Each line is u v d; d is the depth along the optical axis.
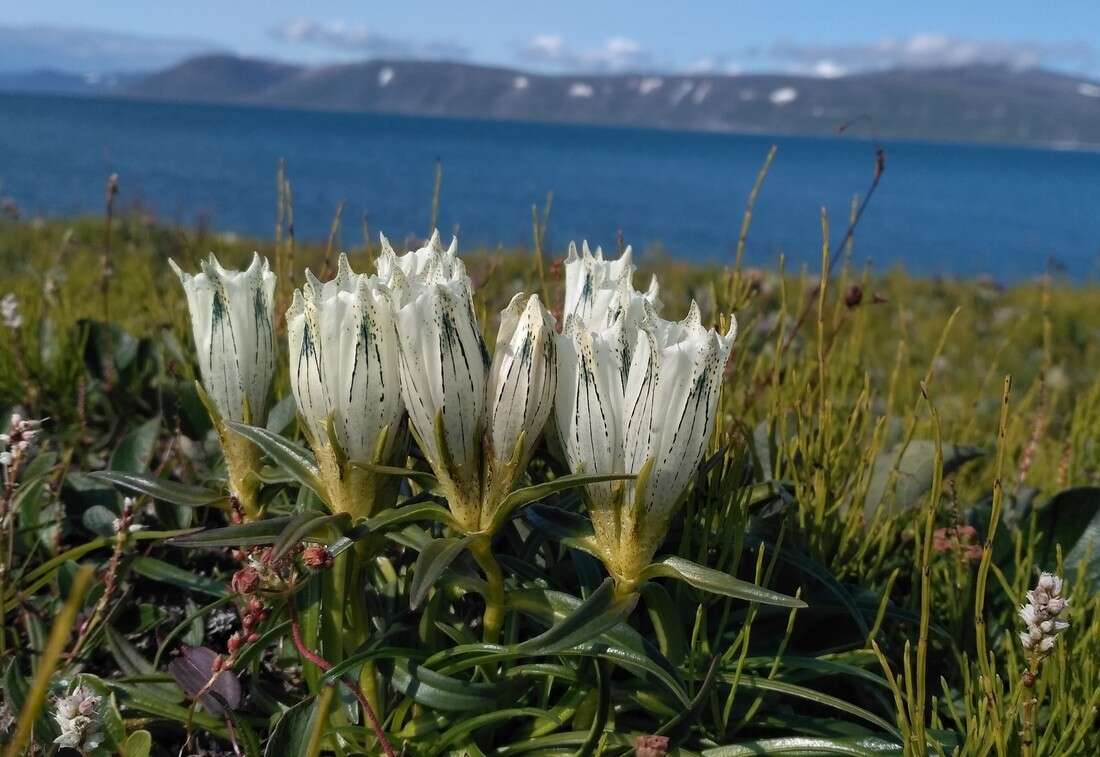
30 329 0.39
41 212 2.26
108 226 0.42
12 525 0.25
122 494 0.29
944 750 0.21
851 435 0.31
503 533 0.24
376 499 0.19
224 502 0.21
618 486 0.18
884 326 0.92
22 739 0.13
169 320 0.42
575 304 0.22
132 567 0.25
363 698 0.18
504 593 0.20
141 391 0.37
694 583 0.18
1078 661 0.23
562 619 0.20
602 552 0.19
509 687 0.21
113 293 0.56
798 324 0.34
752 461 0.30
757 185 0.31
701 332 0.19
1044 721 0.23
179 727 0.23
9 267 1.01
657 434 0.18
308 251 1.26
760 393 0.35
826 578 0.24
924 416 0.49
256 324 0.21
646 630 0.24
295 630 0.19
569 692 0.21
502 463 0.19
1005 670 0.25
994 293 1.13
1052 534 0.28
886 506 0.30
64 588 0.26
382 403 0.19
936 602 0.28
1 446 0.26
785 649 0.24
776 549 0.23
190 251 0.42
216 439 0.32
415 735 0.21
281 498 0.27
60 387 0.37
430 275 0.19
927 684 0.25
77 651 0.23
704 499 0.25
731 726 0.22
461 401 0.18
